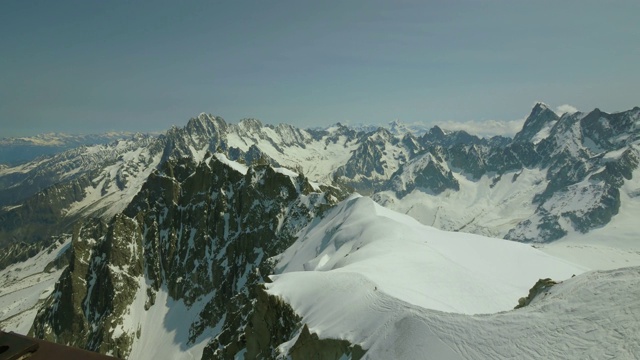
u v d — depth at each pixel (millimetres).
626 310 32469
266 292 78688
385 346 44375
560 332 34094
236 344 92812
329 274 74688
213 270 195750
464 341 38719
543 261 140000
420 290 72750
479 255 131000
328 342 53156
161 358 167250
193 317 185125
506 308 79312
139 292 195750
